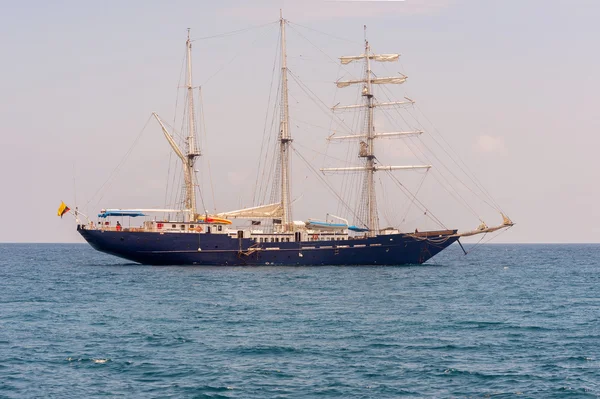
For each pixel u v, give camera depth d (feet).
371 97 486.38
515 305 268.00
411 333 199.21
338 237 452.76
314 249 438.40
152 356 168.86
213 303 267.80
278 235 439.22
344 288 326.85
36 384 145.89
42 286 346.74
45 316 233.14
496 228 459.32
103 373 153.89
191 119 470.39
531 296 303.89
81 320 223.92
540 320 225.76
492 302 277.85
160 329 205.77
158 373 153.79
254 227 456.04
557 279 414.62
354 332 200.54
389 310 249.14
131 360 164.96
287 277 381.60
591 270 517.96
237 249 430.61
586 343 185.37
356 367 158.30
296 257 437.17
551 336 195.52
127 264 539.29
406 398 136.46
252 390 141.28
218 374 152.66
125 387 143.64
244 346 179.93
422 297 293.23
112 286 339.36
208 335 195.62
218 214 451.94
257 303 267.80
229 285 338.54
